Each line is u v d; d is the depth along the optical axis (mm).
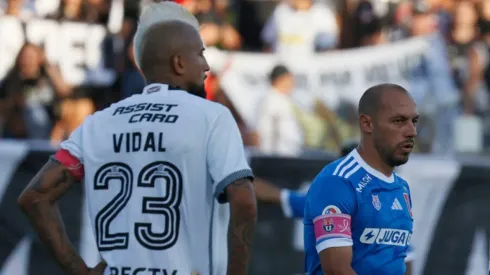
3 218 19781
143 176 10766
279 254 20250
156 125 10852
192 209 10680
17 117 28219
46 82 28516
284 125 28750
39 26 28781
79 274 11195
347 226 12516
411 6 33281
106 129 11094
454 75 33688
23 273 19797
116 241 10797
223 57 29766
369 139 12836
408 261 14000
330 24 32500
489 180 21031
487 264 21016
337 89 31500
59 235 11219
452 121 31953
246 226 10680
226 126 10875
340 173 12727
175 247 10625
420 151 31000
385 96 12719
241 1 33812
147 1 28922
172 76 11242
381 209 12633
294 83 31094
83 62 28734
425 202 21000
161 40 11188
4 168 19812
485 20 34781
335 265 12398
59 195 11289
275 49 32188
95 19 29297
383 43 32688
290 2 32344
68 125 28125
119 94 28188
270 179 20500
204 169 10773
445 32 34656
